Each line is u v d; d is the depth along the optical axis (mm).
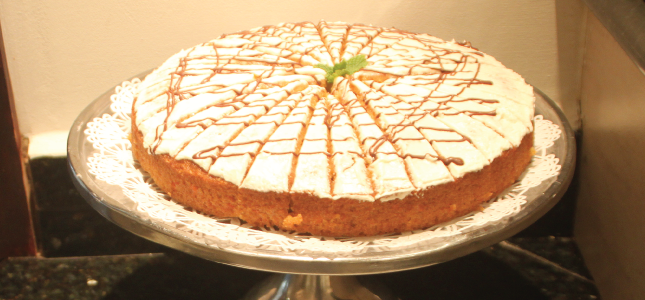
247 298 702
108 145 627
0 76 700
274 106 596
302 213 540
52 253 779
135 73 750
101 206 554
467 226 542
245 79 625
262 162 546
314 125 578
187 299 718
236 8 726
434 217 550
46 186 751
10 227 760
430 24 740
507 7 726
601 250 696
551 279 727
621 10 598
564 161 594
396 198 535
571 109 758
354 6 732
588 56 722
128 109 671
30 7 702
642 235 611
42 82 737
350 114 591
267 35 700
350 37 688
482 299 705
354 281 683
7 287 729
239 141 562
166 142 571
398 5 730
